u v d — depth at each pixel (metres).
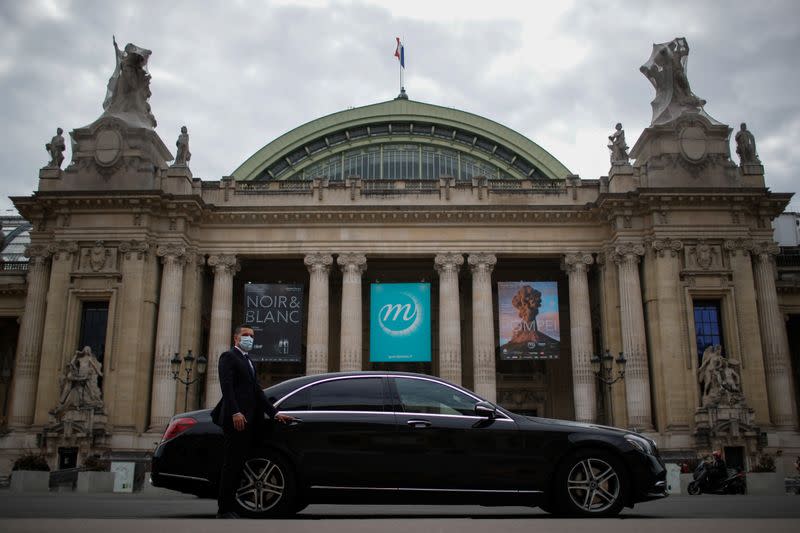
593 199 59.56
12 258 79.38
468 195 59.44
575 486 13.76
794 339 68.81
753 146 58.47
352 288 57.16
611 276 56.88
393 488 13.56
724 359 52.34
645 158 58.62
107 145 57.00
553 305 56.09
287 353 55.31
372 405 13.99
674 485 40.28
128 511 16.66
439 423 13.84
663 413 52.62
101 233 55.16
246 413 13.11
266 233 58.25
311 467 13.47
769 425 52.25
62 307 54.31
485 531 9.02
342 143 72.88
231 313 58.28
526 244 58.19
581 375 55.44
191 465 13.75
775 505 21.45
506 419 14.08
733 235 55.09
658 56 60.72
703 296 54.50
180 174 57.19
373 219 58.28
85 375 52.12
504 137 72.00
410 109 72.69
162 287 55.25
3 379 67.69
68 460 50.81
